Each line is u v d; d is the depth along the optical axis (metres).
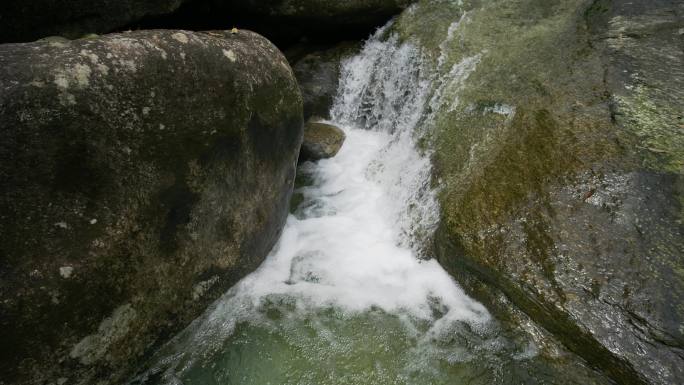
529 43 4.62
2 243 1.78
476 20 5.23
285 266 3.55
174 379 2.66
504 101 4.07
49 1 3.55
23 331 1.88
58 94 1.84
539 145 3.52
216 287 2.99
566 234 2.93
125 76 2.06
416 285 3.38
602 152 3.26
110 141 2.05
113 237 2.14
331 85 5.64
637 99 3.56
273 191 3.25
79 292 2.04
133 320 2.38
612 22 4.45
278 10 5.19
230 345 2.89
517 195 3.27
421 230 3.68
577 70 4.04
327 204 4.38
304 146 4.92
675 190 2.91
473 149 3.86
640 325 2.47
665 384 2.28
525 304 2.87
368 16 5.62
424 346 2.92
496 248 3.05
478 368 2.75
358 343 2.94
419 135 4.54
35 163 1.82
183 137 2.37
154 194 2.31
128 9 4.07
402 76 5.29
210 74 2.46
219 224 2.81
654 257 2.67
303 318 3.11
